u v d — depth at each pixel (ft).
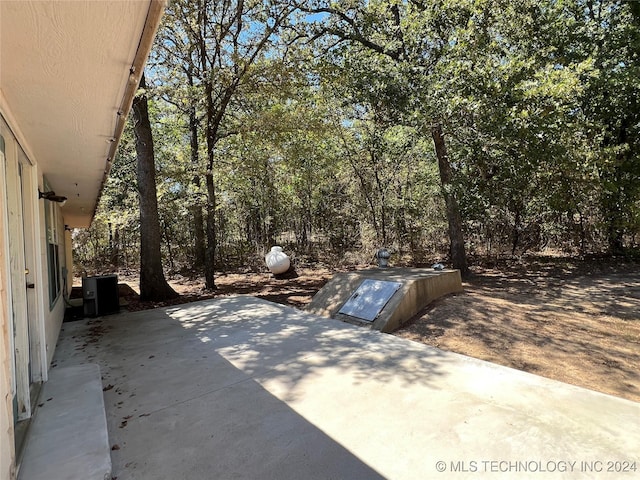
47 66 6.50
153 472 6.54
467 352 12.97
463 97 23.88
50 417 8.23
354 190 46.88
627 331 14.26
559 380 10.54
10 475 5.82
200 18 25.82
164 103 38.75
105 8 4.88
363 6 30.78
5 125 8.51
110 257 54.75
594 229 37.17
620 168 34.83
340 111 38.29
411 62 27.27
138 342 14.70
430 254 42.88
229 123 33.96
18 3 4.61
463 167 31.30
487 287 24.93
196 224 44.57
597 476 5.97
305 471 6.40
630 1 31.07
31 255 10.90
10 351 7.35
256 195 51.03
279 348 13.14
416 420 7.88
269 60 27.73
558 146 25.54
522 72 23.91
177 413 8.68
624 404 8.38
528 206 37.27
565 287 23.95
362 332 14.89
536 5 26.55
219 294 28.30
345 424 7.86
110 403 9.34
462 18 25.61
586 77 28.63
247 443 7.33
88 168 15.29
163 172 30.45
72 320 19.40
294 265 42.80
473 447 6.86
